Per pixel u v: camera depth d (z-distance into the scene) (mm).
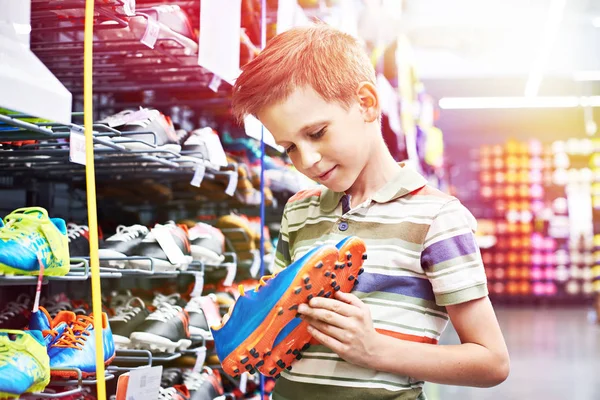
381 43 4148
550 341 6898
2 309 1854
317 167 1067
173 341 1693
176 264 1718
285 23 2232
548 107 12008
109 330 1454
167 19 1688
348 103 1061
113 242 1675
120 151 1565
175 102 2154
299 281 981
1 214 1908
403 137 4273
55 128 1253
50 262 1233
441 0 7648
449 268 1090
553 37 8305
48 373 1209
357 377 1099
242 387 2090
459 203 1146
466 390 4309
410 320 1104
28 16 1094
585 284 12352
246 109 1076
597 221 12500
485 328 1092
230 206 2377
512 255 12406
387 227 1139
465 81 10555
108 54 1767
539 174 12492
